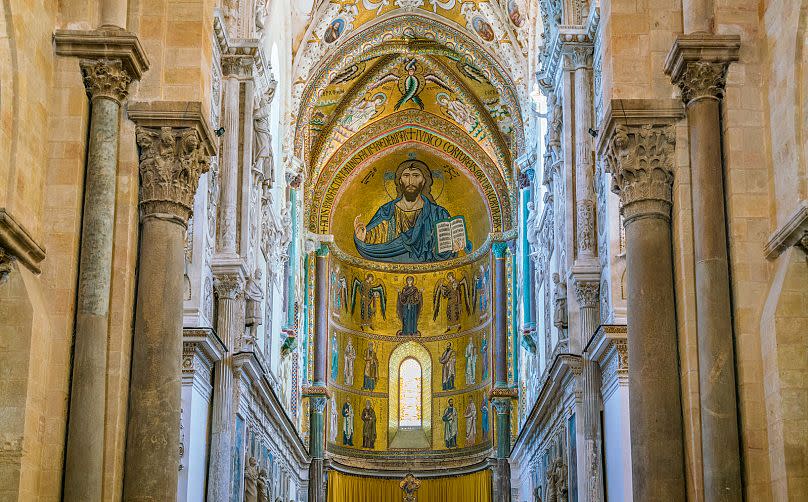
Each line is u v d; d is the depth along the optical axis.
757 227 17.19
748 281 17.03
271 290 37.62
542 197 40.62
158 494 17.47
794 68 16.25
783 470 15.93
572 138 30.97
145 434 17.58
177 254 18.36
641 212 18.44
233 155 30.00
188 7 19.14
